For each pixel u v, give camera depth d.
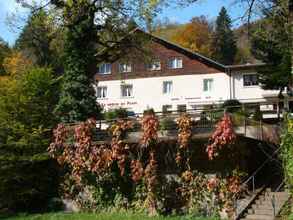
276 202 24.59
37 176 28.41
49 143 28.72
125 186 26.56
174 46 69.75
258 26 26.25
